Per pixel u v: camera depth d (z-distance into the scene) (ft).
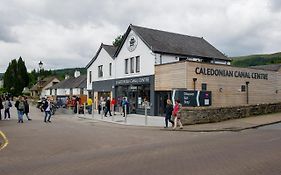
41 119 83.82
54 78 297.12
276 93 102.01
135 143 41.24
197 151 32.71
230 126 58.49
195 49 104.32
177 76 81.82
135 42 101.09
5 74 325.01
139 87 99.04
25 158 31.60
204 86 82.12
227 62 109.70
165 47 95.20
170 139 44.52
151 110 91.56
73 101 121.60
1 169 26.40
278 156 29.01
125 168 25.53
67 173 24.30
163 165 26.27
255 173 22.97
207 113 66.33
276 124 62.13
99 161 28.91
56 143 41.45
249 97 93.09
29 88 333.42
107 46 124.98
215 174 22.85
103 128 60.54
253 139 41.04
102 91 122.83
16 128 59.52
